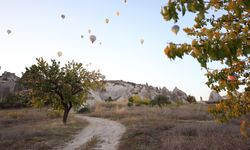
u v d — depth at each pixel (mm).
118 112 39969
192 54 3051
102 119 32219
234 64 4469
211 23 4027
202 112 36562
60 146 14508
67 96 24953
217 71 4758
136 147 13422
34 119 34031
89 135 18297
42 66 25312
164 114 34750
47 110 46438
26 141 15422
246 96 4766
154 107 51375
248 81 4582
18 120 32656
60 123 26312
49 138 16547
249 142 10805
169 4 2744
